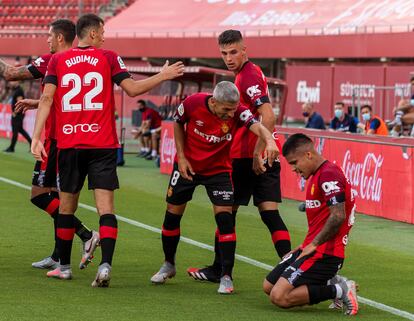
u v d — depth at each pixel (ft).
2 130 255.70
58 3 387.96
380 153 110.52
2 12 393.29
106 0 385.29
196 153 64.34
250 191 68.49
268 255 81.46
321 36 287.07
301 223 106.32
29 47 364.17
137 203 120.78
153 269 73.36
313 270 56.95
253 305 60.03
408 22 269.23
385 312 59.16
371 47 270.05
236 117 63.52
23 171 159.63
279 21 310.86
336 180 56.08
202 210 114.62
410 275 74.02
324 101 281.13
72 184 65.67
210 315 56.39
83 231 73.15
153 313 56.59
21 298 60.39
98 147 64.39
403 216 106.83
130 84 63.98
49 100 64.23
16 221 99.14
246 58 67.82
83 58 64.49
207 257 79.61
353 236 96.84
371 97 256.93
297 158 57.16
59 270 67.92
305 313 57.72
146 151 200.54
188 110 63.41
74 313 56.03
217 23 328.08
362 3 298.15
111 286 65.57
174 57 329.93
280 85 190.39
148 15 355.56
